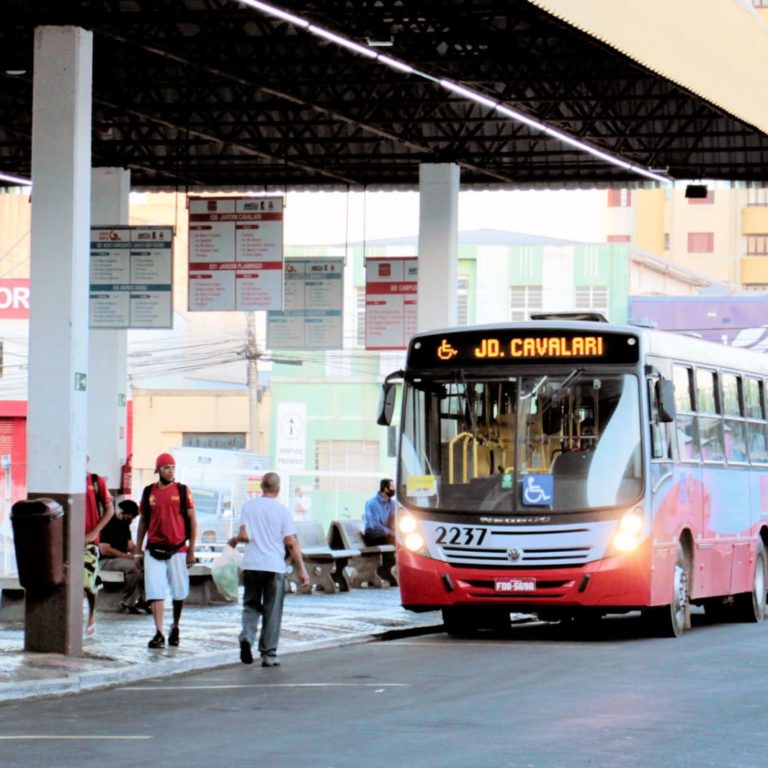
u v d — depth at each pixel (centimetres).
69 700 2306
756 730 1867
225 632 3139
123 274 4578
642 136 4378
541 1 2888
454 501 3105
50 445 2791
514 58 3706
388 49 3616
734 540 3650
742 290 13325
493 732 1847
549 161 4909
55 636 2755
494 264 9575
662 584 3138
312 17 3312
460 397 3147
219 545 5450
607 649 2938
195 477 7562
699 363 3459
